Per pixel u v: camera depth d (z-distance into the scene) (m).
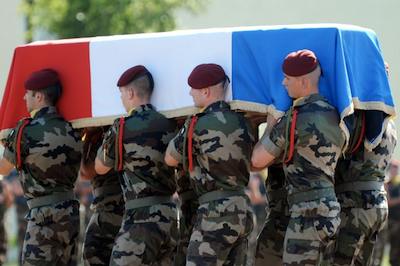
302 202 15.53
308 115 15.43
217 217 15.95
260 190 33.97
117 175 18.62
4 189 31.09
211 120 16.02
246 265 16.50
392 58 40.62
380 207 16.80
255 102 16.17
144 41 17.19
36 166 17.67
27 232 17.89
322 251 15.50
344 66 15.69
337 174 16.95
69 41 17.86
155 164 16.81
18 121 18.12
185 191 17.89
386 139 16.98
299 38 16.05
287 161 15.64
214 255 15.91
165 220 16.86
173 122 17.05
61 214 17.84
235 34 16.39
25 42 41.78
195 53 16.72
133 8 36.16
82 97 17.67
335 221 15.41
